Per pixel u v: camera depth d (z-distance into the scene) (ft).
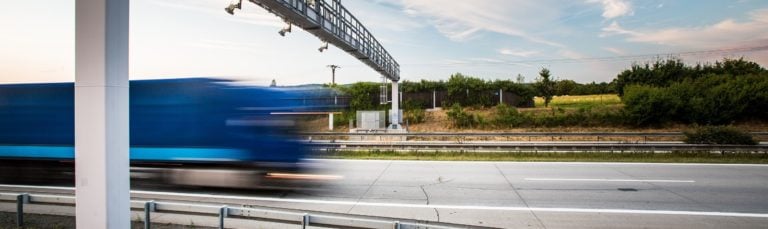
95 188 16.02
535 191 34.19
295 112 33.71
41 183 38.17
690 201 30.48
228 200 30.30
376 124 102.68
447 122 116.67
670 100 106.42
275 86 34.96
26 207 25.64
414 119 118.93
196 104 33.40
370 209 28.14
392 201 30.50
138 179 34.83
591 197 31.91
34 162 38.99
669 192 33.65
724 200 30.76
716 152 58.18
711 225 24.45
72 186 36.27
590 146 59.47
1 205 26.13
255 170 32.58
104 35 15.51
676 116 107.45
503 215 26.66
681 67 135.44
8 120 38.70
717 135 62.28
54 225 21.67
